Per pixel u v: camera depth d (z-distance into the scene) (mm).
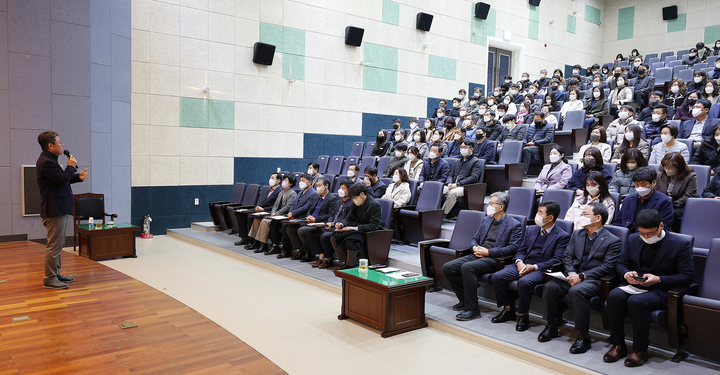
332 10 9477
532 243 3705
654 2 14695
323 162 8844
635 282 2920
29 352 2922
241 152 8453
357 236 4848
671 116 6957
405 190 5703
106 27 6895
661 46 14609
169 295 4281
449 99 11633
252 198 7250
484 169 5883
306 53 9156
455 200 5590
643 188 3582
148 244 6914
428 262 4297
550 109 8211
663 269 2990
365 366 2887
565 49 14469
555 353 2992
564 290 3203
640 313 2799
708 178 4223
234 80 8312
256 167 8633
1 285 4414
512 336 3285
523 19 13211
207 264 5641
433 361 2984
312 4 9195
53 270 4375
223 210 7398
